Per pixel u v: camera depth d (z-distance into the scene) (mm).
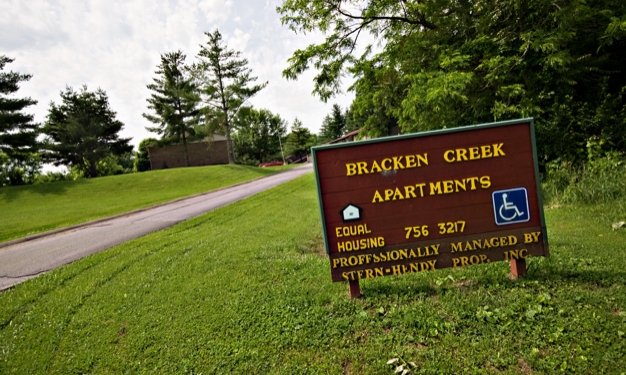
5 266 8062
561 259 4500
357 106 13516
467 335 3117
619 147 8664
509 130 3838
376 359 2971
